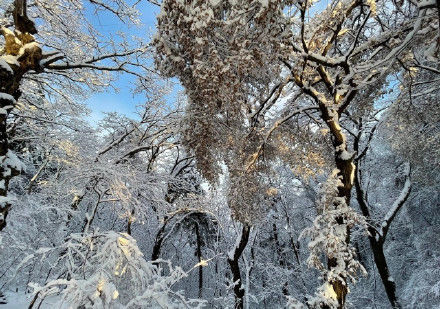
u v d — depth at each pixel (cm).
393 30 624
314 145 941
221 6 507
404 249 1647
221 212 1861
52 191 1041
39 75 1033
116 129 1532
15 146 1345
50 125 1262
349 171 636
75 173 895
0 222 391
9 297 620
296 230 2147
